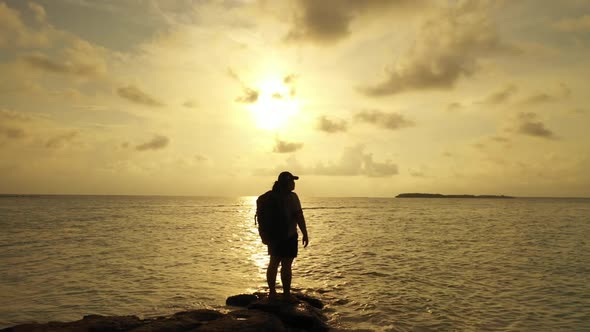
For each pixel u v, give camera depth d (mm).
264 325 5656
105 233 25531
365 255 15797
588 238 22984
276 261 7332
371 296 9031
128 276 11336
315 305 8008
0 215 48719
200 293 9312
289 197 7293
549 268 12844
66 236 23234
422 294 9258
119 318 6246
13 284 10180
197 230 29000
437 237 23609
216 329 5410
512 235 25000
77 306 8141
